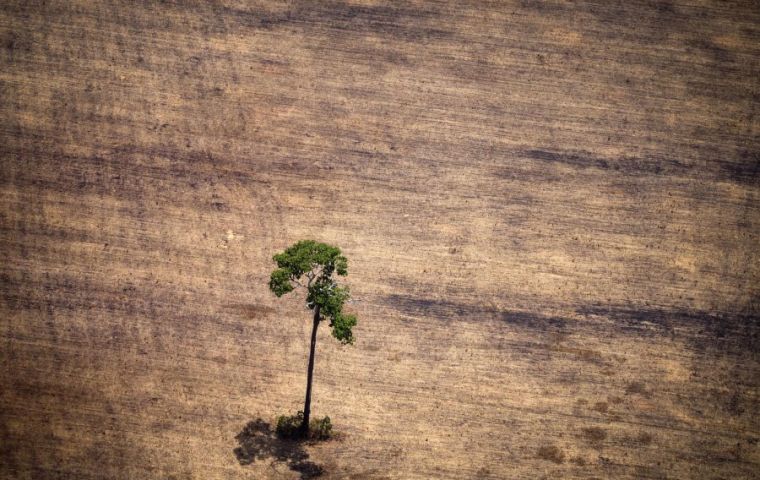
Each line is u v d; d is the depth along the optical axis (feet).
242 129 289.33
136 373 218.59
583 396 223.71
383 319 239.30
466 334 237.66
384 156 286.87
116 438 202.49
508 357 232.32
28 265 243.19
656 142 297.53
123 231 255.50
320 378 222.69
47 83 294.46
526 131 298.56
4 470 192.34
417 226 266.57
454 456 206.59
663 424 217.97
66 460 196.13
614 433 214.90
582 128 300.61
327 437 207.92
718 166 291.58
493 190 279.69
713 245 267.18
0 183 263.90
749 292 254.27
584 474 204.85
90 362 219.82
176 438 204.13
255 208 266.77
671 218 274.77
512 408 219.41
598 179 285.23
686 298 251.39
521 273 255.50
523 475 203.51
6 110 284.41
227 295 241.96
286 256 193.77
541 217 272.51
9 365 216.54
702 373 231.50
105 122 285.43
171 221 260.21
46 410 206.69
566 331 240.53
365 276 249.96
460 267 255.50
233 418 210.59
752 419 221.05
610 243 265.75
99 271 244.22
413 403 218.59
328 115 297.33
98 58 304.71
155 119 288.30
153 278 244.01
